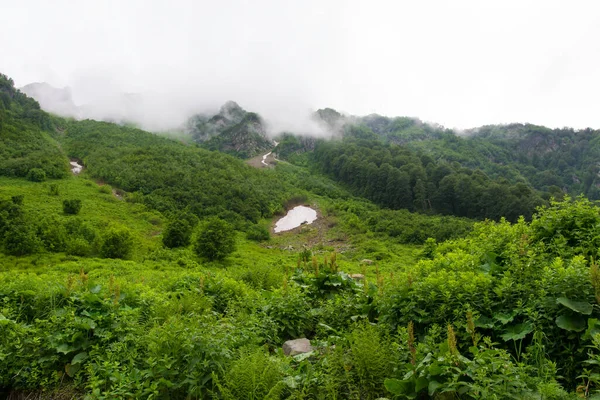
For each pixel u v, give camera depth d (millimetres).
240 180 85750
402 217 59656
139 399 3691
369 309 5984
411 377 3311
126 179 68438
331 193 92250
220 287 8703
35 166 63219
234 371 3662
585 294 3643
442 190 68125
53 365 4621
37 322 4969
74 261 25516
